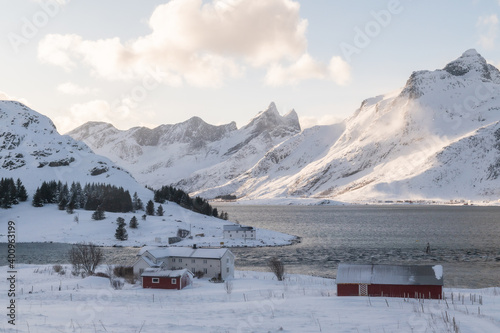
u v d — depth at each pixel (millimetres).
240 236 153250
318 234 180000
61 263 100562
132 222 164375
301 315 34406
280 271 76438
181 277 62844
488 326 29531
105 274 75125
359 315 34250
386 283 52375
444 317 33188
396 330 28406
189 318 33062
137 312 36094
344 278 53844
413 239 157500
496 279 81938
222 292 57594
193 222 191875
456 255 115812
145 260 75875
